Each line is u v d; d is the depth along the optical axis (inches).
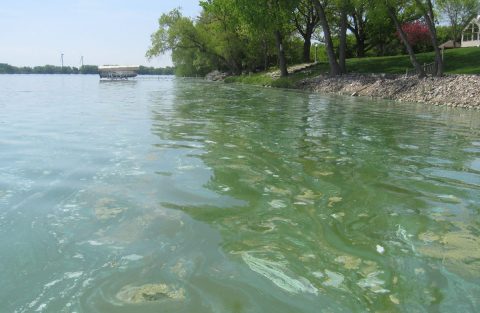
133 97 943.7
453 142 370.0
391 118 561.3
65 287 116.3
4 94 1015.6
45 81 2335.1
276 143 337.4
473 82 874.8
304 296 114.3
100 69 2888.8
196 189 203.6
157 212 172.2
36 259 131.8
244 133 387.5
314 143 345.1
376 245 146.9
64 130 394.9
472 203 194.9
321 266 130.9
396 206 188.1
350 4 1301.7
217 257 134.6
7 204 179.5
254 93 1090.1
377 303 112.0
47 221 161.3
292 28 1900.8
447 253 141.8
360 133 412.2
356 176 238.5
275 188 209.2
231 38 2025.1
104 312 105.3
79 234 150.1
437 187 220.4
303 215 173.0
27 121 464.4
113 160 263.6
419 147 341.4
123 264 129.0
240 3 1456.7
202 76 2910.9
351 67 1503.4
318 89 1234.6
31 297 111.5
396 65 1401.3
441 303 112.6
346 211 179.6
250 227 159.0
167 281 119.9
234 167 249.9
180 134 374.6
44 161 259.1
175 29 2059.5
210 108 652.1
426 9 1075.9
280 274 125.3
